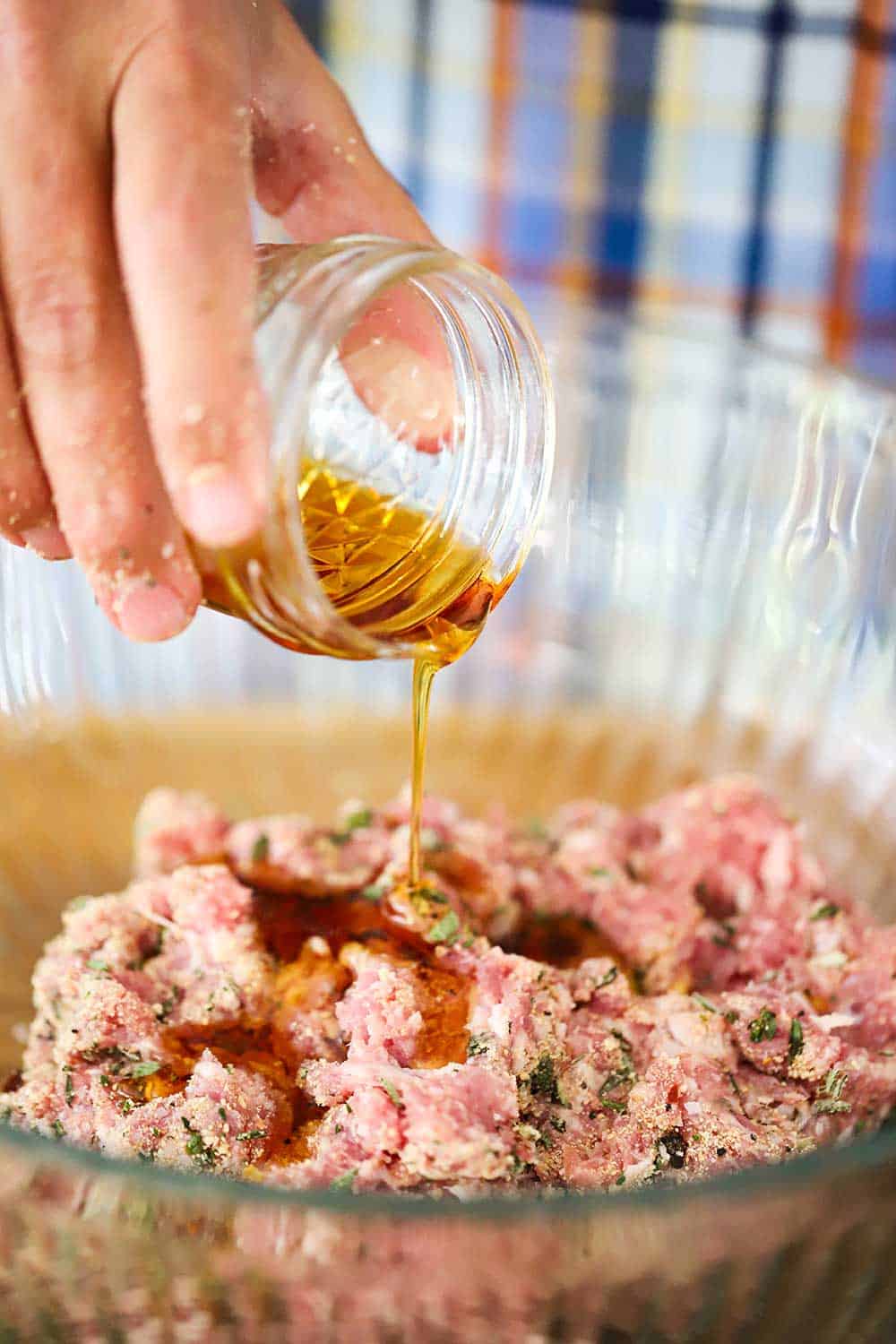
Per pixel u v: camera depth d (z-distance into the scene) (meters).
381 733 0.46
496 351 0.34
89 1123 0.30
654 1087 0.31
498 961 0.32
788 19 0.61
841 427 0.43
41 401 0.29
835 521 0.43
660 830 0.40
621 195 0.64
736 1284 0.27
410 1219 0.24
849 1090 0.32
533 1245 0.24
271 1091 0.31
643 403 0.45
